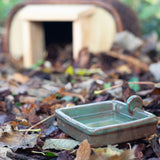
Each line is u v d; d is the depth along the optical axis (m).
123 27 1.60
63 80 1.38
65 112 0.86
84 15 1.54
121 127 0.73
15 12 1.68
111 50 1.57
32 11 1.59
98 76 1.39
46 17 1.55
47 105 1.02
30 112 0.97
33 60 1.66
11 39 1.71
